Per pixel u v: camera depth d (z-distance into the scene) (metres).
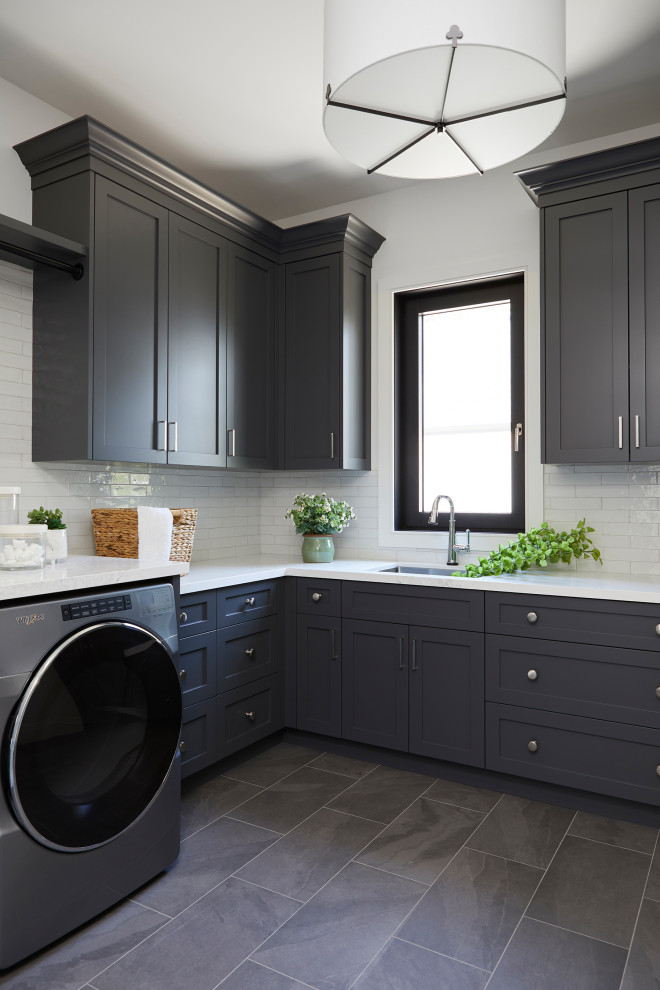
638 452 2.64
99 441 2.53
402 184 3.52
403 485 3.68
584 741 2.49
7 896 1.61
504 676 2.65
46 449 2.62
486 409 3.48
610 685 2.45
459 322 3.56
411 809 2.52
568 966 1.65
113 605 1.90
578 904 1.91
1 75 2.62
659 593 2.35
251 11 2.28
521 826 2.39
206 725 2.71
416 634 2.84
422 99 1.79
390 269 3.61
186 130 3.01
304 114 2.89
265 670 3.06
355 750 3.04
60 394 2.58
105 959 1.68
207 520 3.62
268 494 3.96
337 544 3.75
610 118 2.93
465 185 3.41
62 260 2.55
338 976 1.62
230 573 2.94
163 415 2.81
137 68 2.58
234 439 3.22
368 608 2.96
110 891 1.87
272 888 1.99
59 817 1.72
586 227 2.76
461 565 3.38
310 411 3.47
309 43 2.44
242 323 3.30
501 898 1.94
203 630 2.70
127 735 1.92
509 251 3.28
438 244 3.47
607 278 2.71
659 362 2.60
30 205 2.70
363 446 3.57
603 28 2.36
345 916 1.85
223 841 2.26
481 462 3.48
